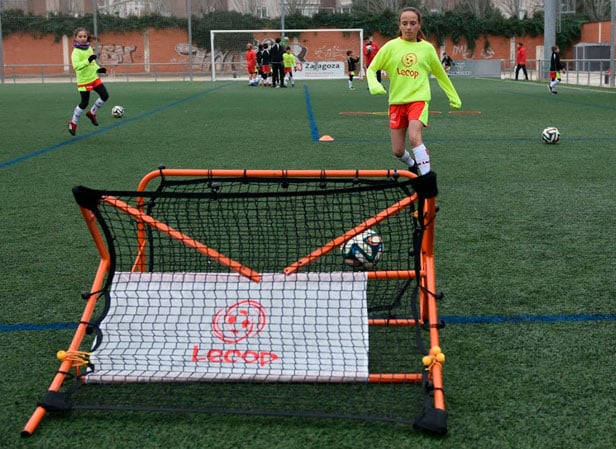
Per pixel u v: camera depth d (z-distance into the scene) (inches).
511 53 2076.8
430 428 110.2
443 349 141.9
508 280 183.2
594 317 158.1
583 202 272.5
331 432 112.0
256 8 2133.4
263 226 196.4
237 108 759.1
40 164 374.3
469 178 324.2
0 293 177.0
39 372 133.8
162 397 122.8
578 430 112.2
